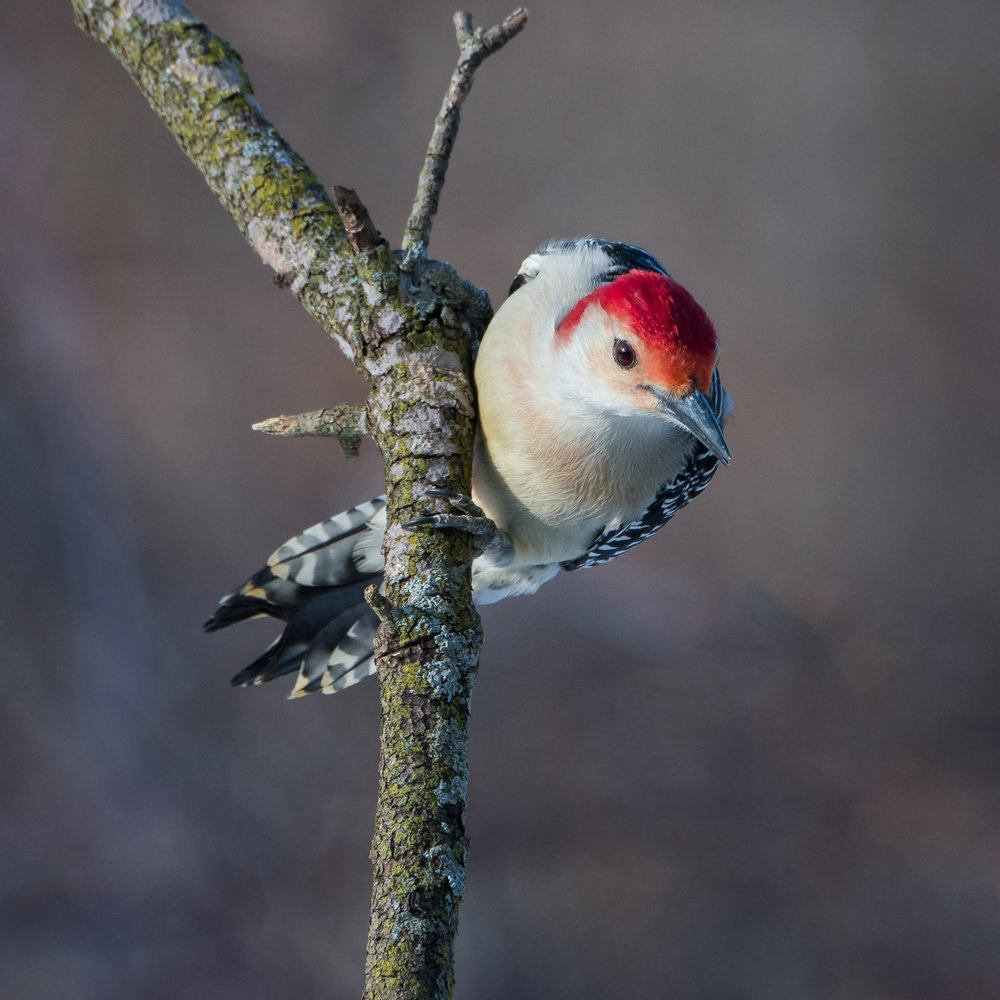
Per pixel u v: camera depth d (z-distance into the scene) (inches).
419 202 213.9
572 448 227.3
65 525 558.9
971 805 490.0
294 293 212.5
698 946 452.4
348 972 454.9
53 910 468.1
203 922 468.1
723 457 218.1
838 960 448.8
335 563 264.4
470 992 446.9
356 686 522.3
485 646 536.1
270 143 219.5
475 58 209.0
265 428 211.2
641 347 219.8
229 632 549.6
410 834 150.8
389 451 194.7
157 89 225.1
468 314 220.2
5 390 574.2
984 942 447.8
